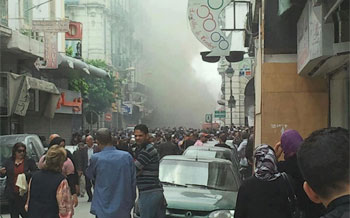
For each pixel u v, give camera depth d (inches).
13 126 989.2
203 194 356.2
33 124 1115.3
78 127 1759.4
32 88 898.1
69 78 1370.6
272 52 479.5
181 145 863.1
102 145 282.7
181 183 382.3
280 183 197.8
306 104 468.8
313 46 335.0
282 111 471.8
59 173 255.4
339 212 83.0
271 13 473.7
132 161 282.0
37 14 1200.2
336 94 428.5
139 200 309.3
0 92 834.8
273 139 472.1
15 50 900.0
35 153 579.2
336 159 84.9
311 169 86.7
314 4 314.7
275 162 201.0
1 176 461.7
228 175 390.6
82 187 670.5
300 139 206.2
